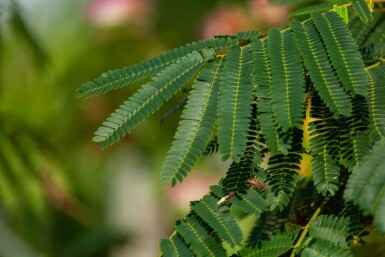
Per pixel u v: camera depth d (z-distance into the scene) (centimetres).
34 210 192
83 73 215
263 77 113
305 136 116
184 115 113
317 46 115
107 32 230
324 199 121
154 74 117
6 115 182
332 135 114
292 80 113
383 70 118
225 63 115
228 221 116
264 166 116
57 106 198
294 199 124
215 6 218
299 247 117
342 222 116
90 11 228
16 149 183
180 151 111
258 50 116
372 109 114
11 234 202
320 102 115
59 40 210
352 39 115
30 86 181
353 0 124
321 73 113
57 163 195
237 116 112
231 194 116
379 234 106
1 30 168
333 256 115
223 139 111
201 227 117
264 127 112
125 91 227
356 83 112
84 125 223
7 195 182
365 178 109
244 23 211
